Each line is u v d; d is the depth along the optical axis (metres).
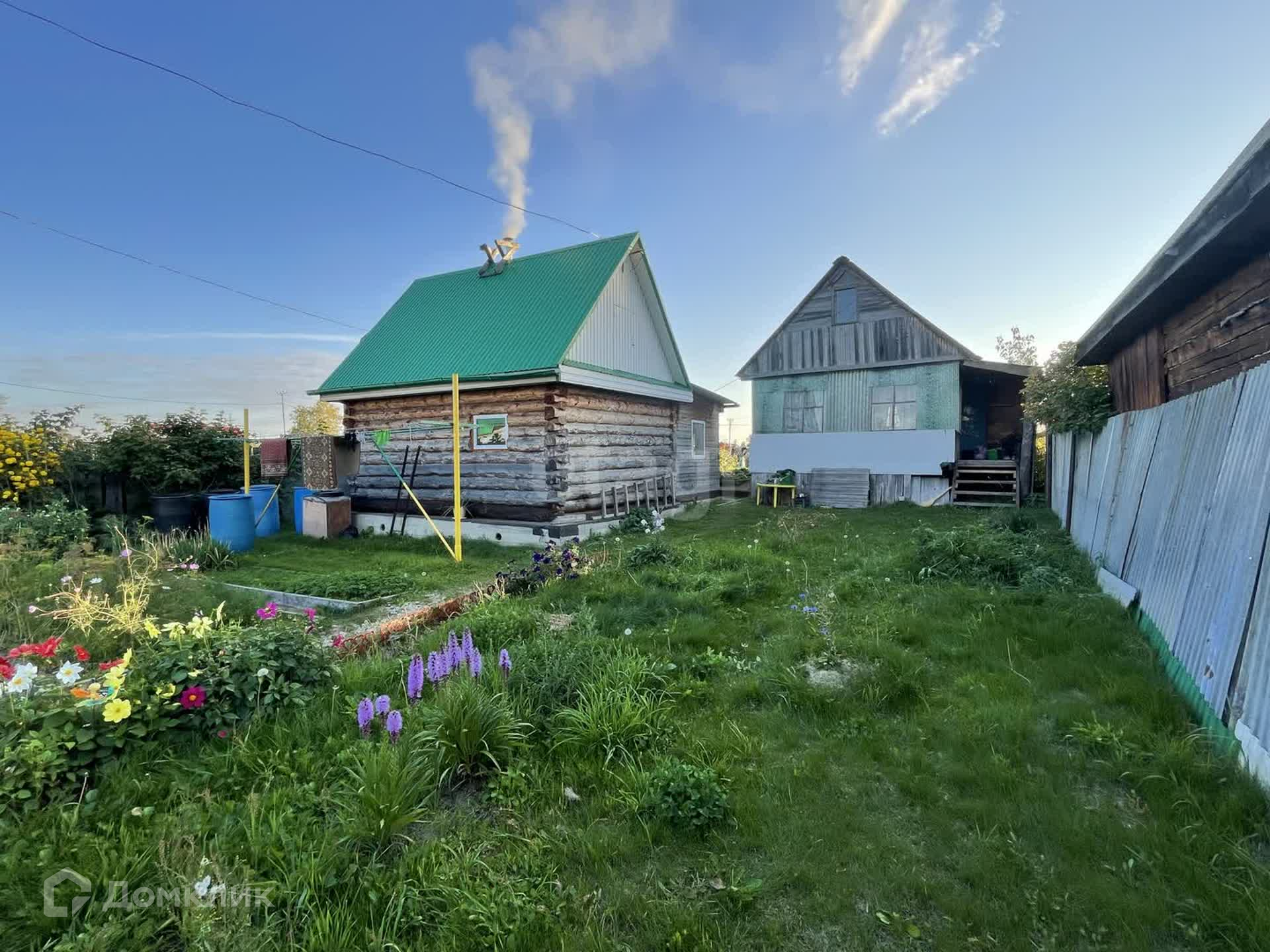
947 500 15.59
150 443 11.02
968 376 18.41
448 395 11.13
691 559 7.08
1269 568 2.58
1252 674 2.53
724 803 2.32
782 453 17.84
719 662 3.98
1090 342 7.46
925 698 3.35
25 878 1.84
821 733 3.01
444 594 6.46
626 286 12.40
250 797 2.27
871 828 2.25
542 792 2.53
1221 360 5.00
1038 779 2.51
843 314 16.95
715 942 1.72
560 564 6.52
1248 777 2.33
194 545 8.15
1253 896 1.79
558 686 3.36
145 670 3.05
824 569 6.83
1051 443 12.71
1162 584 4.11
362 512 11.95
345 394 11.89
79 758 2.47
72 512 8.55
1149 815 2.27
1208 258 4.49
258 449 12.91
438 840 2.17
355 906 1.84
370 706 2.74
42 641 4.33
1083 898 1.85
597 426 11.27
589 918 1.82
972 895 1.89
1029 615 4.71
